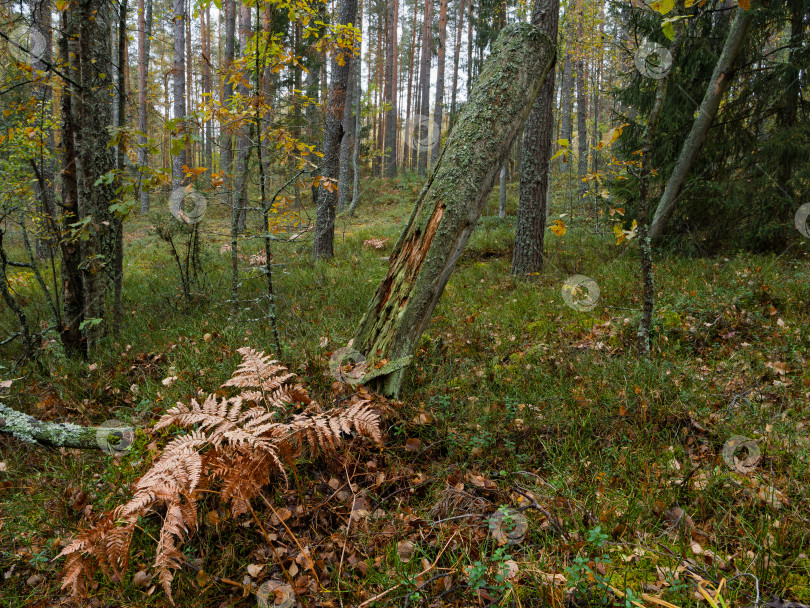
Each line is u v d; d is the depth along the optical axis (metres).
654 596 1.66
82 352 4.63
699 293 5.12
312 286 6.94
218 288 6.72
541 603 1.74
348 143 19.50
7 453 2.96
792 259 6.58
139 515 1.79
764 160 7.17
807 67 6.96
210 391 3.15
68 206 4.52
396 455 2.58
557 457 2.60
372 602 1.83
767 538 1.94
